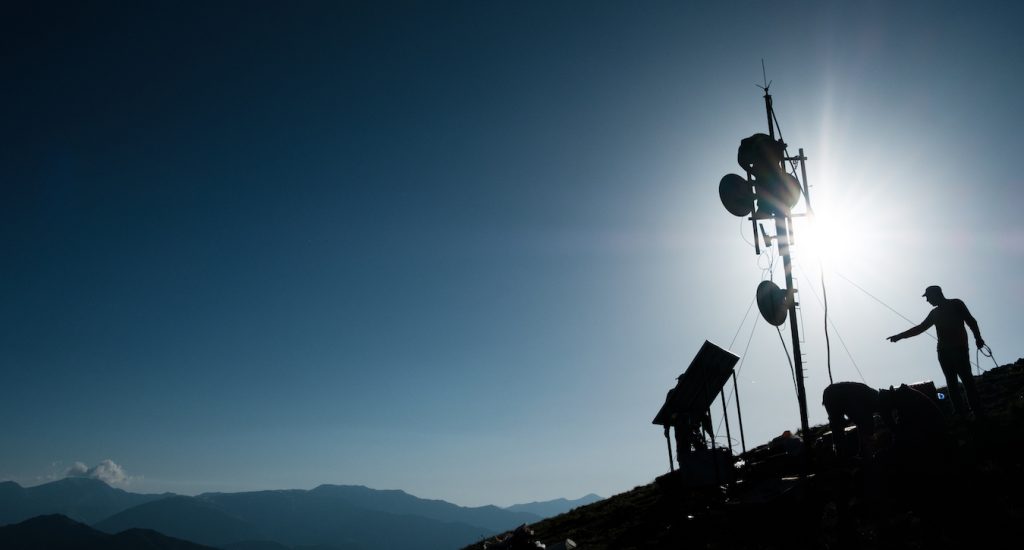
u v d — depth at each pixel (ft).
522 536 82.28
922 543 36.06
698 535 54.80
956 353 48.65
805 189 57.82
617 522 80.02
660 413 84.38
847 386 46.09
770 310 58.18
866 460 42.88
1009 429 45.78
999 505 36.32
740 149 60.08
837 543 40.98
